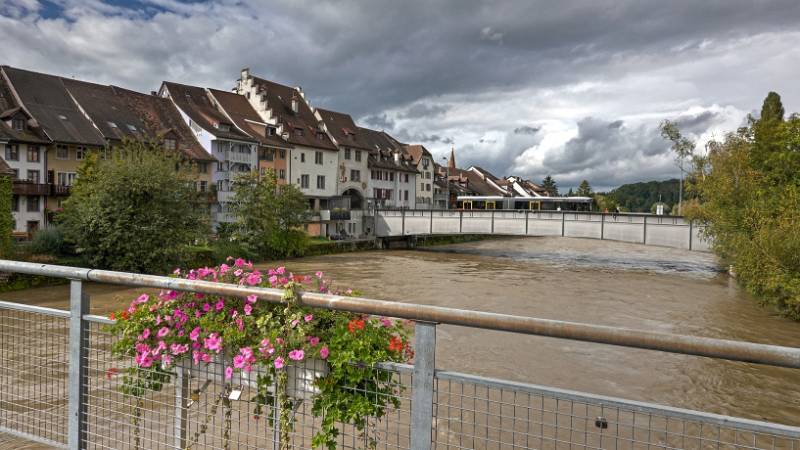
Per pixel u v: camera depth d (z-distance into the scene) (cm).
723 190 2861
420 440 219
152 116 4516
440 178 8981
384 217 5466
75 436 291
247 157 4906
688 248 3750
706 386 1135
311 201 5762
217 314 277
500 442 217
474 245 6519
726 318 1991
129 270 2666
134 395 295
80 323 290
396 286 2748
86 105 4044
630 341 179
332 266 3725
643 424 764
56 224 2836
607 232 4178
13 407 359
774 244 1955
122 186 2655
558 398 200
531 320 193
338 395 243
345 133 6272
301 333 243
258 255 3862
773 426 168
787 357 159
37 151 3556
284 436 250
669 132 4275
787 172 2789
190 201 2945
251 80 5541
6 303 318
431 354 215
